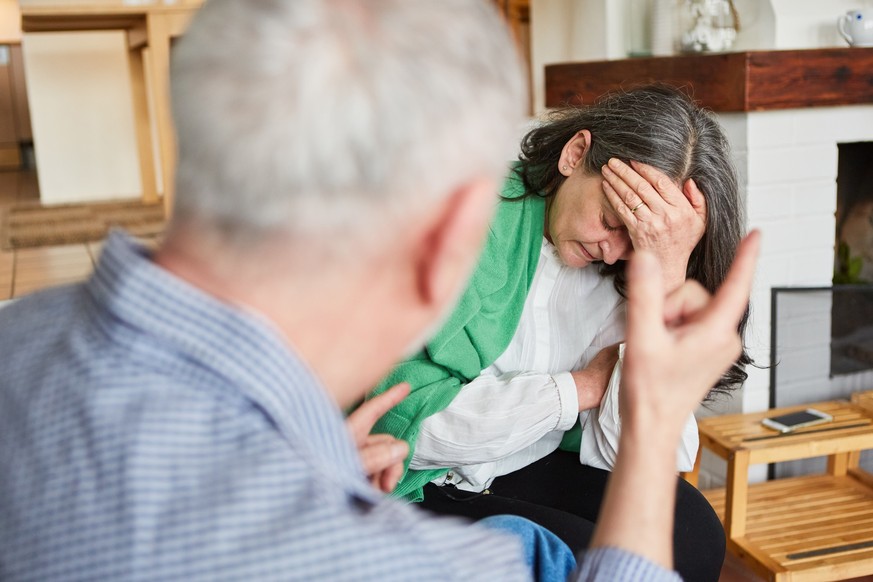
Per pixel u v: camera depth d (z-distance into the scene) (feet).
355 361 1.76
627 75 7.76
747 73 6.63
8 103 26.91
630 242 4.48
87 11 13.04
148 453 1.58
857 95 7.05
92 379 1.68
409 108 1.53
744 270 2.05
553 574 2.63
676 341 1.96
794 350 7.51
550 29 10.48
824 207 7.31
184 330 1.65
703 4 7.70
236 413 1.63
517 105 1.71
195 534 1.51
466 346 4.47
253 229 1.53
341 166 1.50
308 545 1.51
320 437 1.73
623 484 1.93
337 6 1.56
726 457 6.19
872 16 7.22
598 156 4.41
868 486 6.93
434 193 1.59
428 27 1.59
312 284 1.62
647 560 1.85
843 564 5.67
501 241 4.68
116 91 19.94
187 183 1.57
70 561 1.53
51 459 1.63
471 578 1.66
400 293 1.70
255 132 1.49
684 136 4.35
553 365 4.82
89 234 14.83
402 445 2.92
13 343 1.87
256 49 1.52
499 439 4.34
